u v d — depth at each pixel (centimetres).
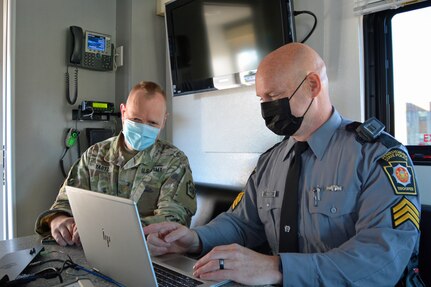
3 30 234
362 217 107
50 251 121
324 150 124
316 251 116
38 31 250
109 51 281
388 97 170
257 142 218
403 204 103
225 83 222
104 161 183
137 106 174
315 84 123
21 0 242
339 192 115
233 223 137
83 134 271
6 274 92
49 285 92
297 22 200
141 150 182
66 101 263
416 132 163
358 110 176
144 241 79
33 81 248
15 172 239
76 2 269
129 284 87
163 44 293
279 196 132
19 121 242
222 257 94
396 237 98
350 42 178
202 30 231
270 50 194
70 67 265
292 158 133
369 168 112
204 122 253
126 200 79
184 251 120
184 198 173
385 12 168
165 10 253
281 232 124
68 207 152
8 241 135
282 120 124
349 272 92
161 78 293
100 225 92
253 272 91
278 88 122
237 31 211
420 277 115
